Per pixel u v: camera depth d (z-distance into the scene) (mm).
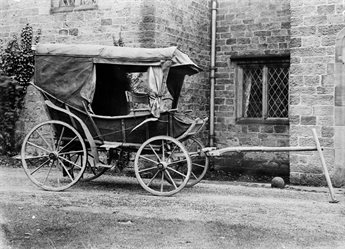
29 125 13984
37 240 5859
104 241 5863
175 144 9086
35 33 13914
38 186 9172
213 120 14648
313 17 10898
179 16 13328
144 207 7812
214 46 14633
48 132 13656
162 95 8922
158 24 12484
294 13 11094
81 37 13234
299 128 11016
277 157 13859
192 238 6086
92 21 13055
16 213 7043
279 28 13914
